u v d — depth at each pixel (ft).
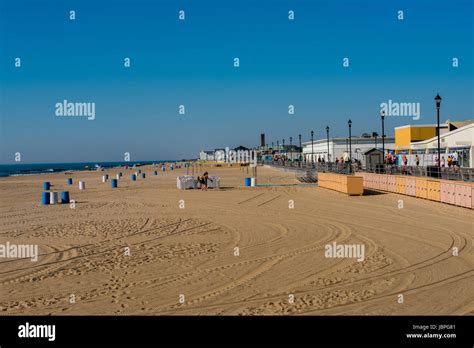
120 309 29.94
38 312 29.73
